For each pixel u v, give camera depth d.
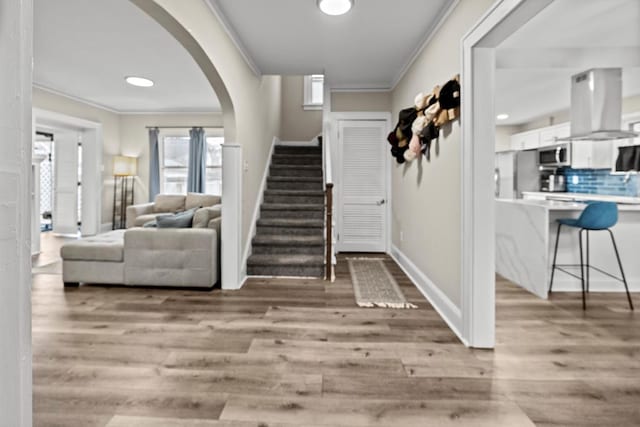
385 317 2.65
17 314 0.59
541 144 5.80
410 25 2.93
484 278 2.16
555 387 1.74
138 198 6.73
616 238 3.34
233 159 3.33
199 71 4.30
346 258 4.64
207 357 2.01
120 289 3.34
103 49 3.63
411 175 3.76
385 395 1.66
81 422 1.46
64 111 5.43
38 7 2.79
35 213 4.93
